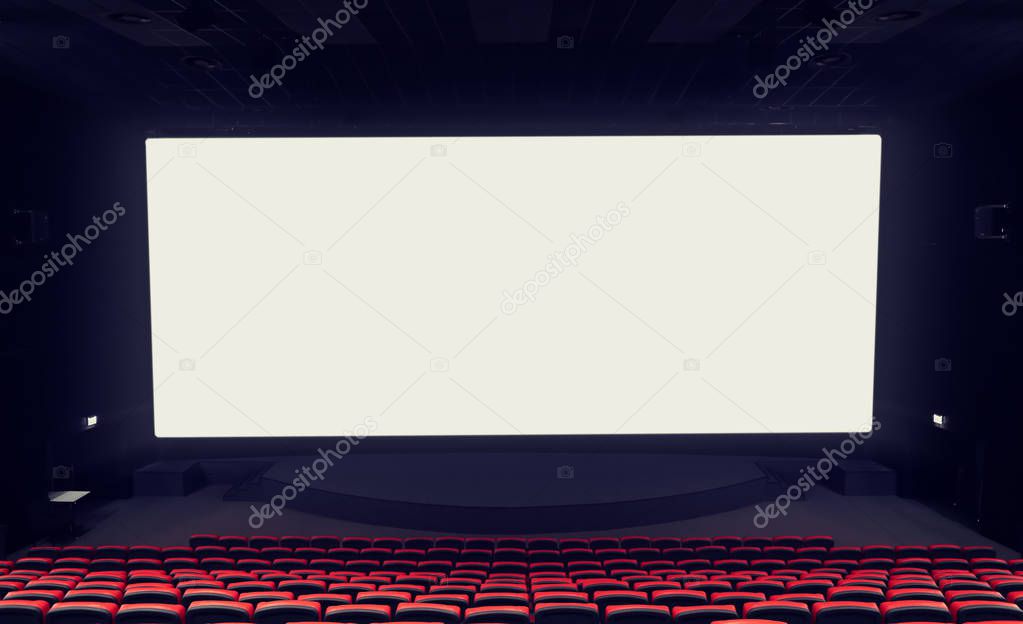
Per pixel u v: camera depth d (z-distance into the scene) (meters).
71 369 11.55
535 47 9.95
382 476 12.55
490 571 8.01
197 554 8.46
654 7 8.47
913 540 10.82
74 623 4.94
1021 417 10.14
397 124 13.34
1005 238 10.02
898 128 13.12
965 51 9.64
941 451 12.10
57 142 11.29
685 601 5.73
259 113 13.25
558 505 11.07
